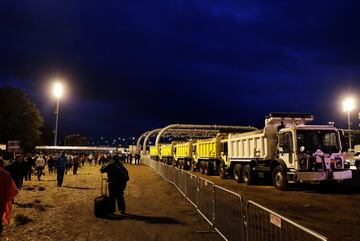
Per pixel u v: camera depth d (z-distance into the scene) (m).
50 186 18.77
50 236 7.71
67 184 19.98
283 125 17.48
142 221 9.33
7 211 6.63
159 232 8.09
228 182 20.97
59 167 18.67
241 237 6.32
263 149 18.08
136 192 16.09
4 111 64.94
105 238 7.56
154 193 15.70
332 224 8.84
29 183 20.52
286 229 4.29
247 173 19.39
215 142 25.45
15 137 64.75
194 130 63.31
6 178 6.37
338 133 15.55
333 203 12.25
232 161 21.77
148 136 71.38
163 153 47.88
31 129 67.62
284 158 16.03
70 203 12.54
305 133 15.34
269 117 18.08
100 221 9.33
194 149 31.34
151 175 28.67
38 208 11.24
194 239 7.48
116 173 10.37
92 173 31.08
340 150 15.34
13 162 15.10
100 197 10.09
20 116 66.56
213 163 26.05
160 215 10.22
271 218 4.72
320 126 15.53
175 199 13.66
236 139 21.27
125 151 82.56
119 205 10.37
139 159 58.72
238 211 6.54
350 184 18.92
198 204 10.80
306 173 14.82
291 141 15.51
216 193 8.30
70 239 7.47
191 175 12.52
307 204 12.02
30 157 22.62
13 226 8.63
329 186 17.03
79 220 9.45
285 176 15.83
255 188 17.41
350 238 7.41
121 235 7.80
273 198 13.62
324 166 14.98
